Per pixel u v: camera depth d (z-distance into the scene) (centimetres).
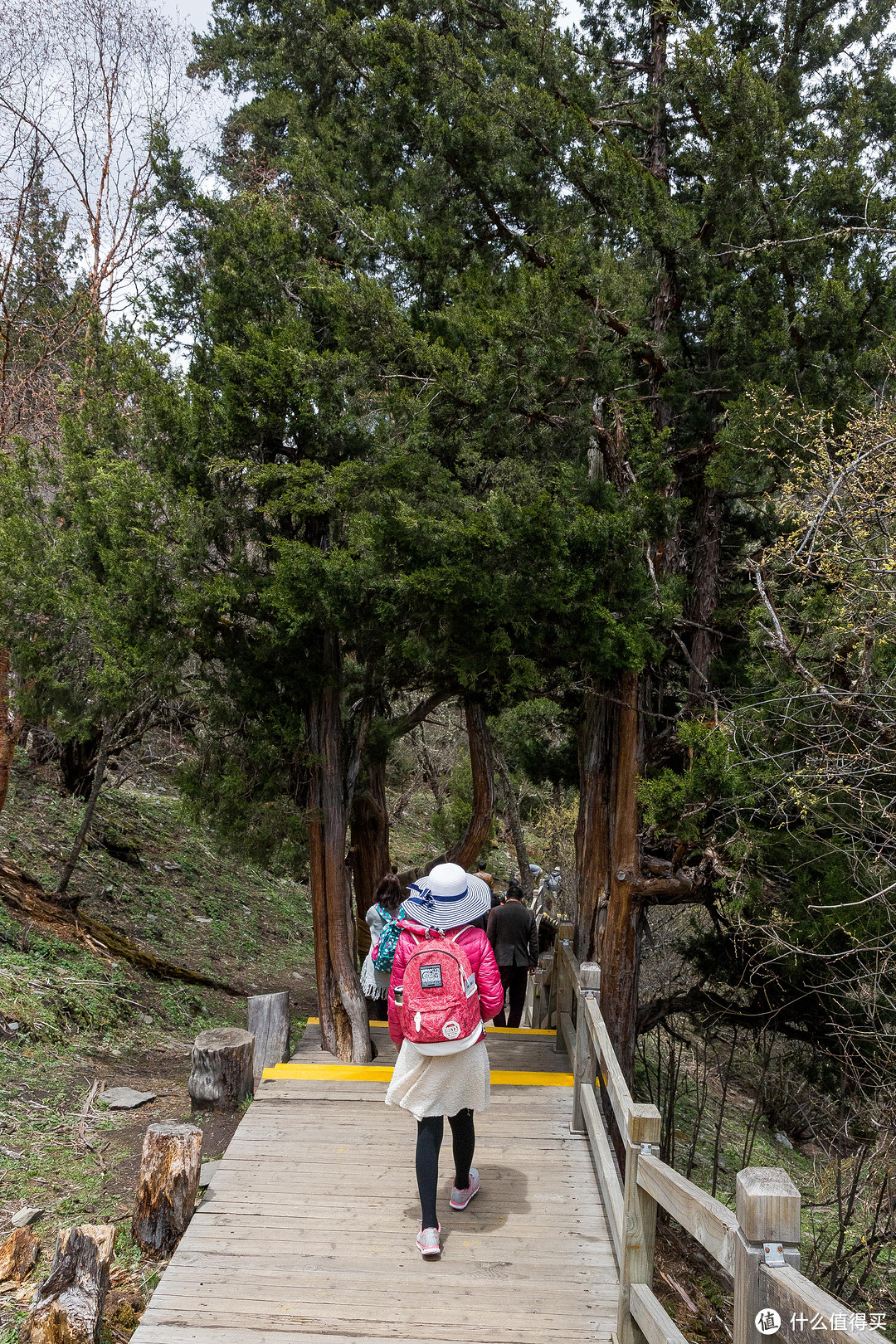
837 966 815
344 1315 445
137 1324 473
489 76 972
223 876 1820
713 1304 720
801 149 920
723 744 771
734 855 800
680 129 1041
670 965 1286
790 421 789
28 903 1136
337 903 820
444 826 1955
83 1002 970
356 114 994
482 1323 441
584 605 747
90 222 1337
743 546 1059
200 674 824
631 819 924
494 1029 941
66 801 1566
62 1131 693
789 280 896
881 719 694
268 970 1530
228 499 782
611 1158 544
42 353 1252
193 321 944
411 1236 511
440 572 689
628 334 853
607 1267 488
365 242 884
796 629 831
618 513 765
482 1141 631
